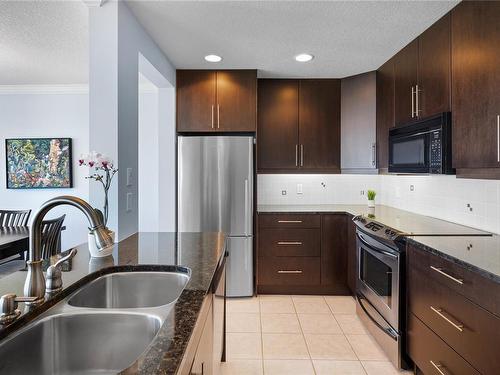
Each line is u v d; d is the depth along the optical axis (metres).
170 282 1.40
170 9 2.09
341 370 2.12
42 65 3.32
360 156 3.40
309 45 2.68
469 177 1.88
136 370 0.63
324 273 3.38
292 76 3.52
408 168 2.54
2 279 1.23
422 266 1.86
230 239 3.28
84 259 1.51
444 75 2.12
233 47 2.72
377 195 3.93
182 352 0.70
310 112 3.58
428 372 1.80
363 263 2.73
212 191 3.28
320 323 2.77
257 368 2.13
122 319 1.00
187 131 3.36
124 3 2.01
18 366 0.88
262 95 3.58
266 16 2.19
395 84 2.86
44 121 4.19
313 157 3.58
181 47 2.73
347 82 3.52
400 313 2.09
